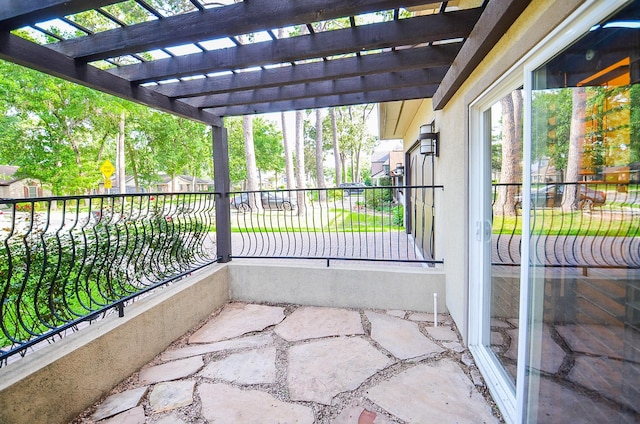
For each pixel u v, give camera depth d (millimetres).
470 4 2623
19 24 1774
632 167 1074
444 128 3211
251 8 1795
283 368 2355
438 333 2826
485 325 2391
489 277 2328
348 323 3084
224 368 2377
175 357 2562
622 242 1119
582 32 1126
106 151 16891
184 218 3373
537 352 1509
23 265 2789
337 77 2635
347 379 2201
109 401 2037
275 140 25172
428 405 1926
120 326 2230
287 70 2709
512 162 1966
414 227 6141
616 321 1163
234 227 10281
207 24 1869
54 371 1785
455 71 2365
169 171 16703
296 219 11844
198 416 1878
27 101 8469
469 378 2176
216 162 3881
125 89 2621
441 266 3605
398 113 5605
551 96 1353
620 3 974
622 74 1044
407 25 2018
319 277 3547
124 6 2297
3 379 1612
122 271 2957
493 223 2258
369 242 7074
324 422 1812
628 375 1108
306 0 1717
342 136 26734
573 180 1301
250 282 3754
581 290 1312
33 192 15172
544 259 1460
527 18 1458
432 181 4246
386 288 3383
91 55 2143
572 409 1354
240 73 2816
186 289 2990
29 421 1658
